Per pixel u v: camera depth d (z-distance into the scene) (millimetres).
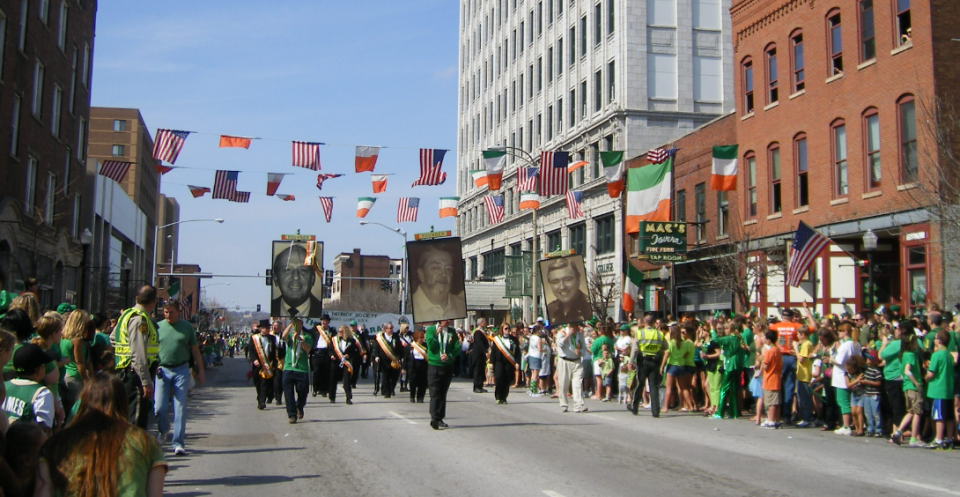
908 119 22922
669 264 35156
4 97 29844
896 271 25047
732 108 43656
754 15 30469
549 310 23531
